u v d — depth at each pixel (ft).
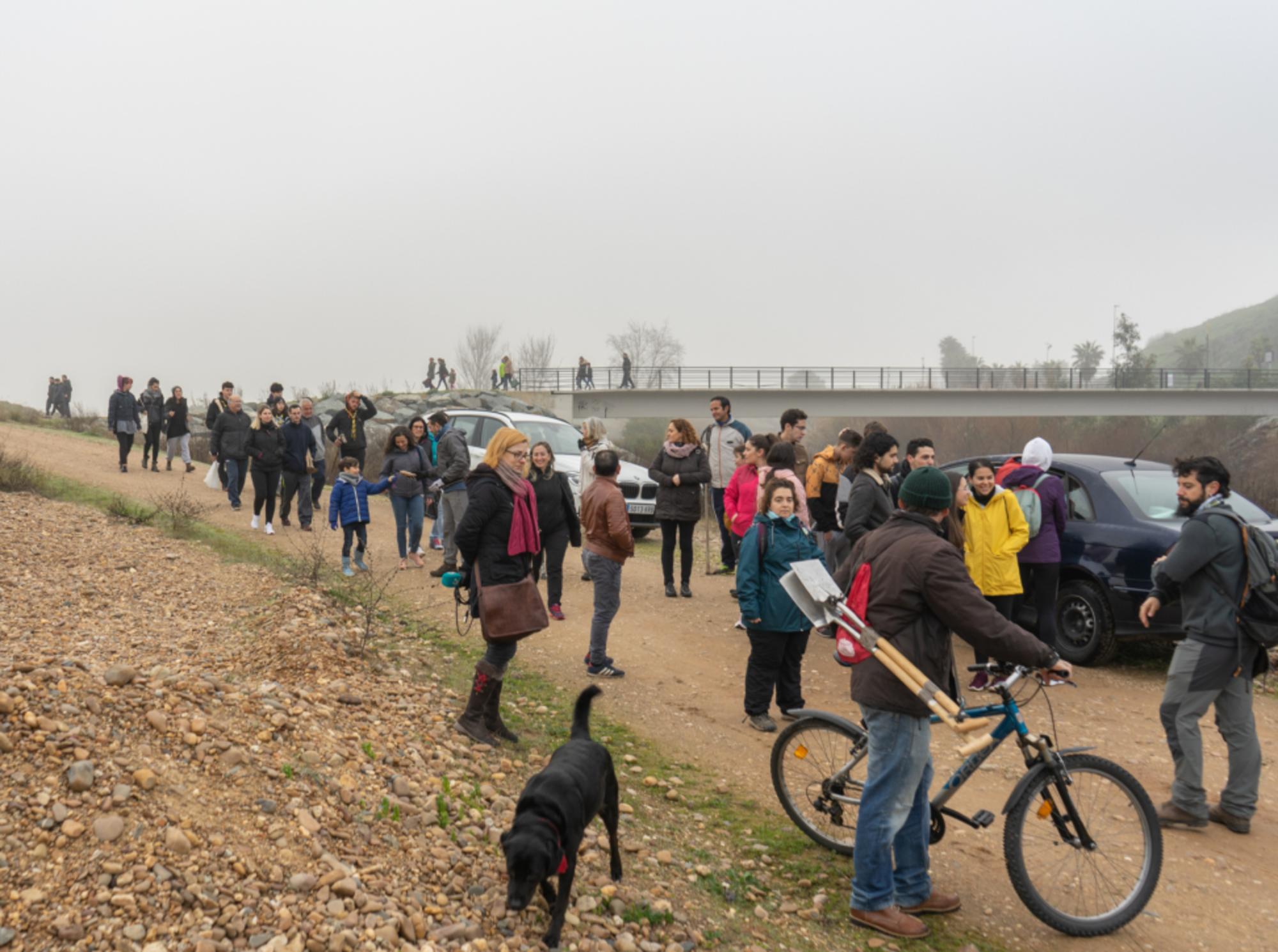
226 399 47.55
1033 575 24.53
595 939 11.39
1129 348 290.56
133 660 19.17
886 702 12.33
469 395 115.96
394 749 15.49
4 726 12.08
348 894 10.94
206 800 12.07
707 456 34.78
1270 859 15.40
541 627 17.30
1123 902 13.09
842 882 14.17
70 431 93.09
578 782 11.49
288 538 39.73
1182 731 16.33
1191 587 16.35
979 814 13.17
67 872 10.18
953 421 232.12
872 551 12.93
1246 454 203.10
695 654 26.37
